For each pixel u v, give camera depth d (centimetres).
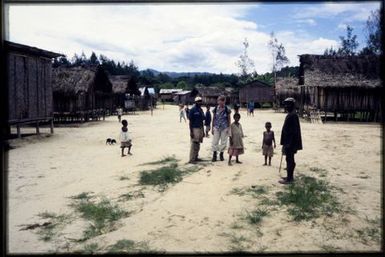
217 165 994
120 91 4412
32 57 1714
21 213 601
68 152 1302
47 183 816
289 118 782
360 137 1745
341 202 641
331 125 2495
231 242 467
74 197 698
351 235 487
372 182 805
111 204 645
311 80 2811
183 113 2952
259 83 5562
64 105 2758
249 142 1579
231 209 606
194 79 12756
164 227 527
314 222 540
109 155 1228
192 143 1036
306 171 933
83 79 2752
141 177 860
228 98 6397
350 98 2819
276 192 709
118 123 2814
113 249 445
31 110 1716
